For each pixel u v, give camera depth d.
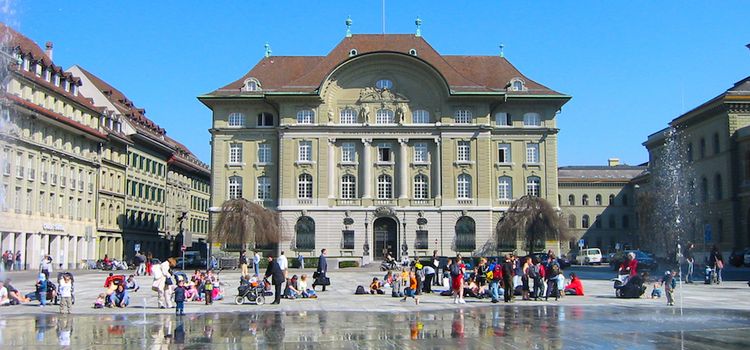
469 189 84.56
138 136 98.56
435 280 48.28
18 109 64.88
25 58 68.69
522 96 85.69
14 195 65.62
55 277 57.12
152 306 32.41
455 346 19.81
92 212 84.62
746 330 23.17
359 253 83.31
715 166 88.19
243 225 75.62
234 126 86.12
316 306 32.59
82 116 83.00
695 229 94.50
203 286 35.53
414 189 85.19
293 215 83.50
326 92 84.75
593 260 102.38
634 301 35.03
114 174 91.62
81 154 82.00
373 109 85.31
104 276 61.00
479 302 34.88
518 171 85.94
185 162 121.12
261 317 27.69
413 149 85.44
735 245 83.06
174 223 116.50
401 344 20.22
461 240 83.75
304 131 84.25
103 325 25.02
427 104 85.44
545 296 36.00
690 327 23.98
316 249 82.94
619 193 144.12
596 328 23.77
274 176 85.62
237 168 85.62
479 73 92.00
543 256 71.06
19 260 65.81
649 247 104.75
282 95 83.62
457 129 84.56
